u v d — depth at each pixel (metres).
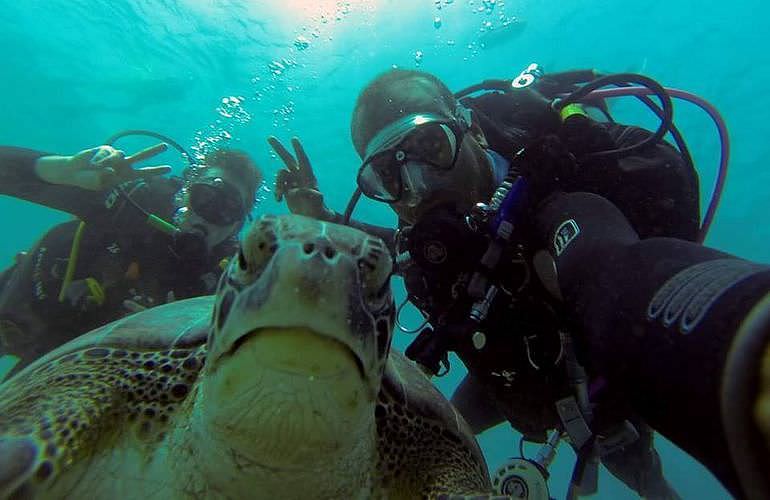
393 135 0.51
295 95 3.10
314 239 0.25
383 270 0.27
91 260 0.85
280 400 0.23
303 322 0.23
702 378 0.16
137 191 0.93
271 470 0.26
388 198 0.56
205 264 0.91
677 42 2.90
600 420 0.42
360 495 0.33
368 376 0.25
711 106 0.59
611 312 0.22
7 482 0.25
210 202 0.88
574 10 2.62
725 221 3.81
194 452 0.28
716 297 0.17
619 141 0.53
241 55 2.92
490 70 2.97
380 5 2.49
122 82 3.29
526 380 0.51
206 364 0.27
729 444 0.14
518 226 0.45
